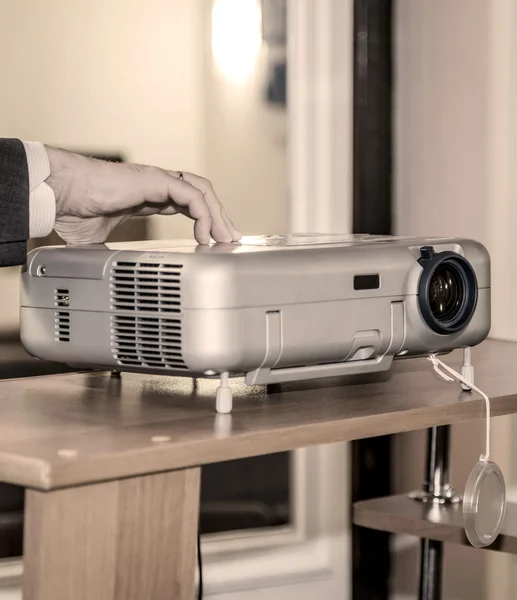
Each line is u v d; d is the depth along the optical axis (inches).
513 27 57.4
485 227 59.4
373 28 63.1
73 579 28.9
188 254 33.2
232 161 59.1
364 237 41.1
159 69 56.4
